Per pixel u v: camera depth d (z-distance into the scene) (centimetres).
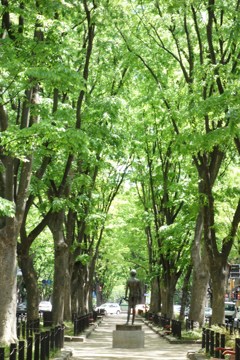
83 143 2019
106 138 2556
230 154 3120
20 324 2564
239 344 1499
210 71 1991
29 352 1457
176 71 3030
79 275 4512
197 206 2775
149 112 3522
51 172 2708
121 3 2480
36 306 2844
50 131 1845
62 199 2553
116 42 2866
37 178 2372
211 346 2005
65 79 1841
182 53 2930
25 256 2786
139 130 3631
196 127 2122
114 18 2473
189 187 3166
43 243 5328
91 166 2992
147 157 3897
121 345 2739
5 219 2083
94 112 2538
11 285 2047
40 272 6956
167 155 3547
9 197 1995
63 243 2977
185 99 2441
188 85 2397
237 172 3281
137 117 3581
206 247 2466
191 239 3675
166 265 4022
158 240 4019
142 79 3161
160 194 3931
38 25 1953
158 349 2692
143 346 2772
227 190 2909
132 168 4253
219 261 2448
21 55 1858
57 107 2366
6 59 1817
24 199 2083
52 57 1873
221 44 2330
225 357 1850
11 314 2034
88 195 3406
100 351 2555
